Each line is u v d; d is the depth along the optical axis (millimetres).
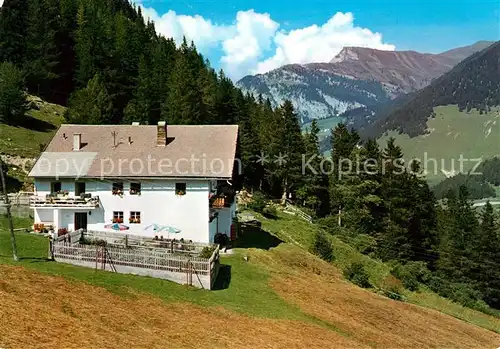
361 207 91938
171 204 53188
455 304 68688
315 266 60375
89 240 45781
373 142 104125
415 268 74812
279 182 108062
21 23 125625
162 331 29719
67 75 130250
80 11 129500
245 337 31484
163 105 107312
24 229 53625
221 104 114125
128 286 36562
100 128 59594
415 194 91125
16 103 95938
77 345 25125
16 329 25250
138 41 136750
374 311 46281
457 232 90188
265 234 69375
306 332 35031
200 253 43156
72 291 32844
